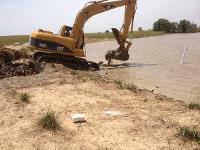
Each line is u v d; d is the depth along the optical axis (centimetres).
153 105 1266
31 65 1852
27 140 931
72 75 1817
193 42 5594
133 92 1476
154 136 952
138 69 2345
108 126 1027
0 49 2059
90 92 1445
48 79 1680
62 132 983
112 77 1984
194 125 1019
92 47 4616
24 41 5681
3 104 1245
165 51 3856
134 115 1133
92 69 2236
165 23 10644
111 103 1278
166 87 1728
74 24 2241
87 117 1108
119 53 2444
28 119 1084
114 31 2439
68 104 1253
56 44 2178
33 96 1358
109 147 888
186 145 898
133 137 947
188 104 1319
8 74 1748
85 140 931
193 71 2277
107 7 2380
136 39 6675
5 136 961
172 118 1107
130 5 2439
